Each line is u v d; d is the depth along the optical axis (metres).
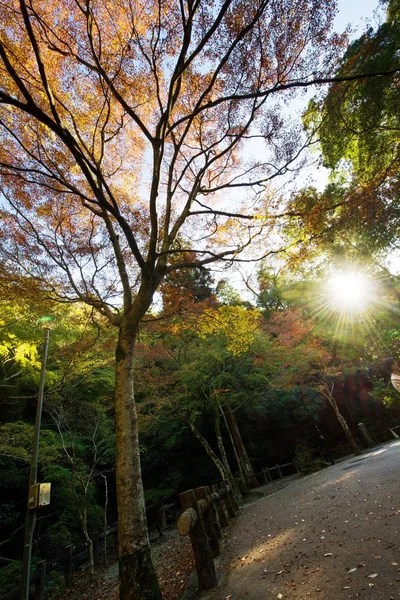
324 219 5.85
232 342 9.30
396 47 6.90
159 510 11.97
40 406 7.14
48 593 7.76
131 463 4.39
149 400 12.56
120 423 4.68
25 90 3.84
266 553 4.23
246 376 15.42
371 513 4.40
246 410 17.80
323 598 2.54
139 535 3.96
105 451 13.40
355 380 22.16
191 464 17.58
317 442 20.69
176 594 4.01
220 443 13.16
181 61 5.38
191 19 5.05
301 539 4.30
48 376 10.33
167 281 8.77
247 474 14.96
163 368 14.20
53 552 10.36
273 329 15.32
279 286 18.23
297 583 2.98
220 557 4.78
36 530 11.70
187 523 3.55
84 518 9.07
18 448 8.95
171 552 7.31
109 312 6.48
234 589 3.37
